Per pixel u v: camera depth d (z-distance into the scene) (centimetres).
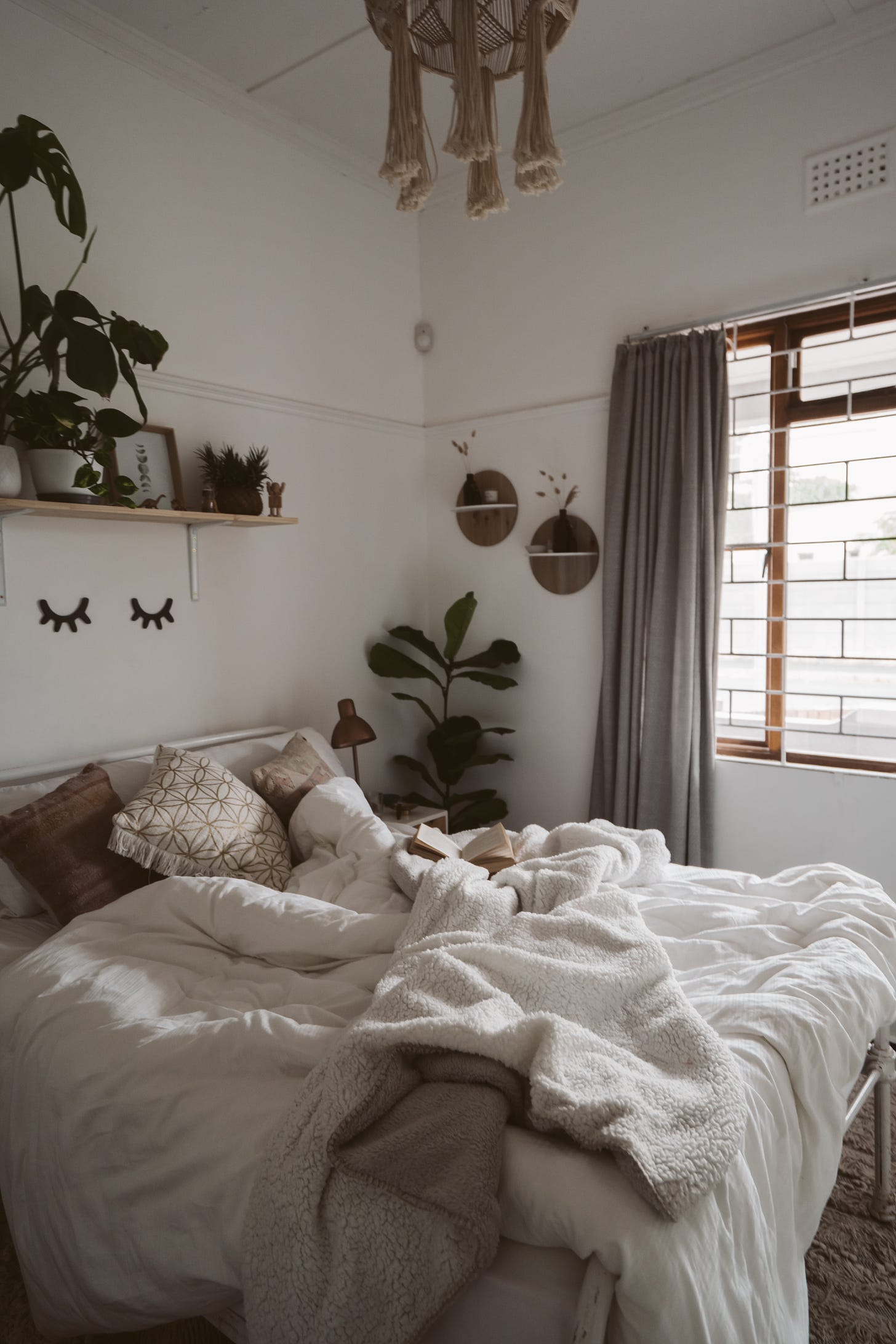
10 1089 158
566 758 374
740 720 337
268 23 271
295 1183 112
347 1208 109
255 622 327
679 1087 118
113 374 216
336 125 334
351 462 369
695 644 322
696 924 188
